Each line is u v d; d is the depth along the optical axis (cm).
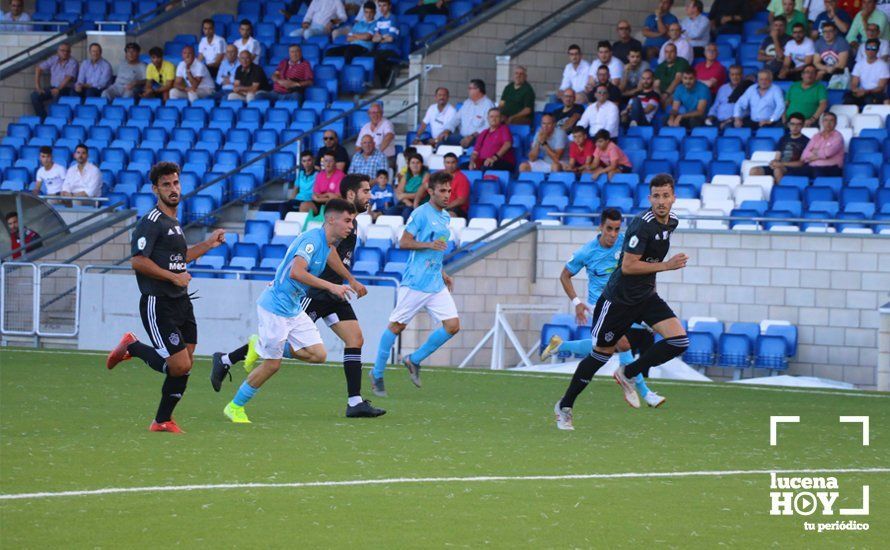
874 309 3578
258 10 6003
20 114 5597
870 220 3628
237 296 3728
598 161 4316
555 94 5041
